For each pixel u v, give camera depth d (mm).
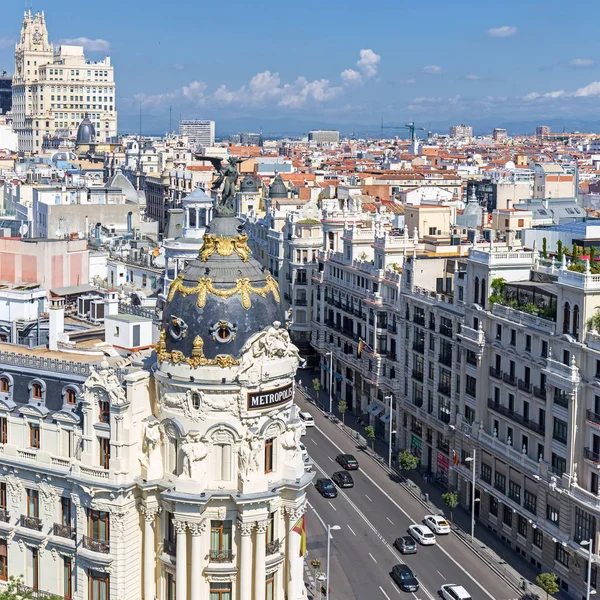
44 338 111438
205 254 84812
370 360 168500
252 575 82625
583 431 111062
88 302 128375
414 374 155625
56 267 154875
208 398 81062
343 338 185875
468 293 136250
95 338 113188
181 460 82250
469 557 121688
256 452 81688
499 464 128250
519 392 123750
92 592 85688
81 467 84625
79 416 86312
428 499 139375
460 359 139250
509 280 131000
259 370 81500
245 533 81312
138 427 83875
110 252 195250
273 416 83000
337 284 188250
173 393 82500
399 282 160875
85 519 85438
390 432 154125
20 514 89875
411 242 171250
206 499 80125
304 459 97812
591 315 110250
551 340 116000
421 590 111688
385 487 145375
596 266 116000
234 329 81375
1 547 91000
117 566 83750
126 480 83000
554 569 115688
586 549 108562
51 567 88000
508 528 125938
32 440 89812
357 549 122500
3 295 114000
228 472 81812
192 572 81312
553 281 126125
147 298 157500
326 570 112438
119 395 82875
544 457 117500
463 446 138000
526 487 121625
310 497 140125
